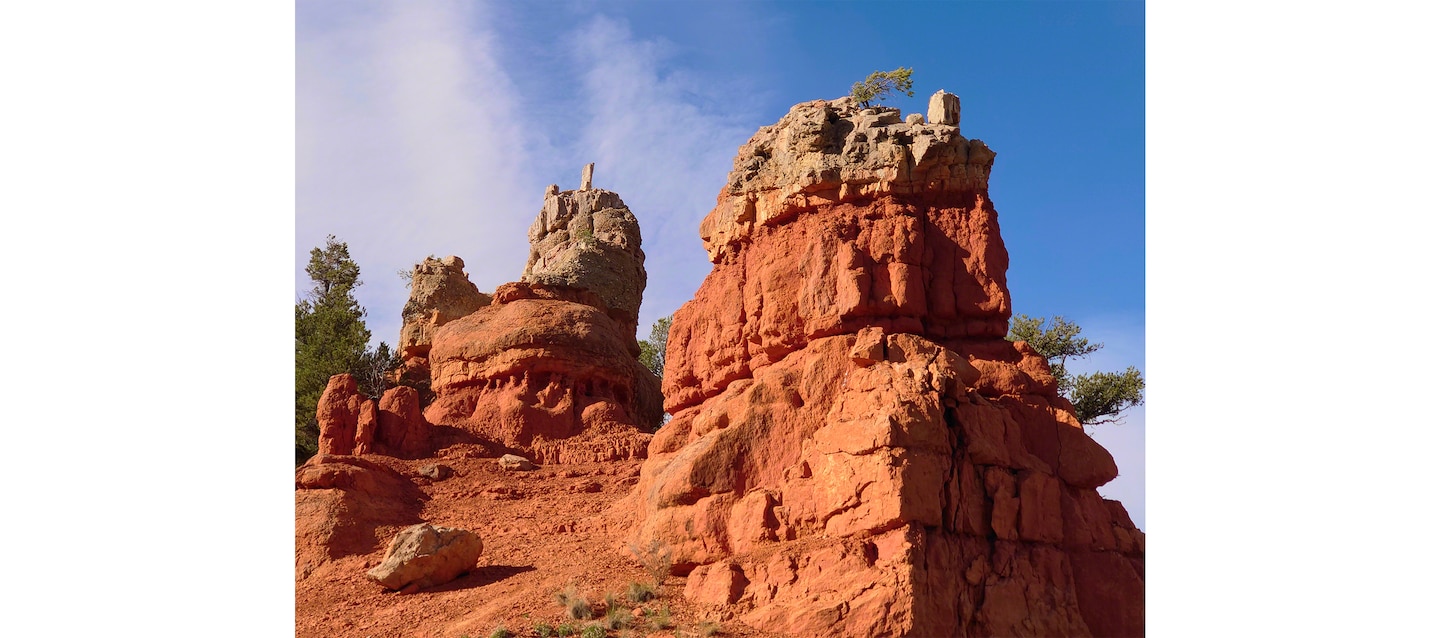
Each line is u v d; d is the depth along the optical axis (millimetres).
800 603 21953
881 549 22234
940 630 21297
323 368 51562
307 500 32344
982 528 23250
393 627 24938
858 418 23859
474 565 28281
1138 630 23359
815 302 27234
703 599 23500
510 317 45000
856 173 28203
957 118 29062
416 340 52594
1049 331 49344
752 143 31922
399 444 39375
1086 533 24234
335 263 61438
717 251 32062
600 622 23141
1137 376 47312
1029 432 25234
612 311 52375
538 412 42094
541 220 61594
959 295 27094
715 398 29453
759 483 25297
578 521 31203
